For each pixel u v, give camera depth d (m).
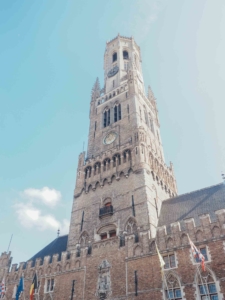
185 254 30.83
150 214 38.97
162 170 52.62
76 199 49.19
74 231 44.25
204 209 39.28
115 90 67.62
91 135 61.22
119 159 49.31
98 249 38.16
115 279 33.62
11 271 45.88
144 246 34.31
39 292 39.12
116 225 40.34
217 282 27.17
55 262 41.22
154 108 72.31
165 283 28.78
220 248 29.08
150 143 55.53
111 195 45.06
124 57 84.88
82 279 36.50
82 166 54.06
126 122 56.62
